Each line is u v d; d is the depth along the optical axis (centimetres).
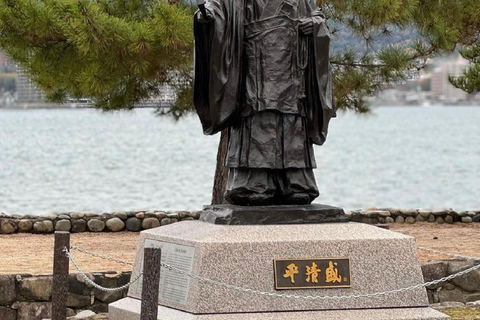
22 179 4884
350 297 1160
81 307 1556
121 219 2236
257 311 1150
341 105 2053
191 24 1727
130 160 6431
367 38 1978
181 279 1170
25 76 2028
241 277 1153
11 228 2188
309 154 1274
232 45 1228
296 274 1167
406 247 1204
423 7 1961
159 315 1165
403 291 1189
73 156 6712
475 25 2056
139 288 1251
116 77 1820
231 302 1144
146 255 1094
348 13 1916
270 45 1244
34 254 1884
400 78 2011
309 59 1265
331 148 9475
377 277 1188
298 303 1162
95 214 2228
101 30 1688
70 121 15162
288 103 1245
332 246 1183
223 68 1224
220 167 1977
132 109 2084
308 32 1255
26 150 7238
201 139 10019
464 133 13200
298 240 1176
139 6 1884
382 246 1197
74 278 1553
